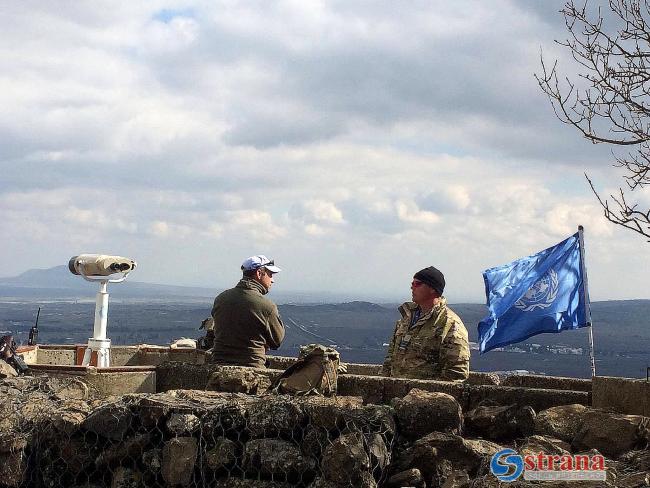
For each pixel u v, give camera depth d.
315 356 9.21
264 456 7.81
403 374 9.95
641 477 6.86
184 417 8.20
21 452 8.62
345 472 7.36
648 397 8.04
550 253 11.32
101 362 12.59
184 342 13.98
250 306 10.83
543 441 7.56
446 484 7.18
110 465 8.45
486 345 11.21
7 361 10.78
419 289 10.02
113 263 12.70
